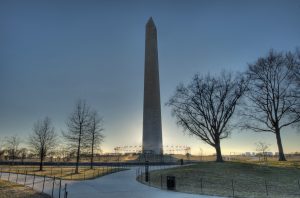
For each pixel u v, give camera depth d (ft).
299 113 157.48
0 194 72.43
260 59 172.76
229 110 158.51
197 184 95.66
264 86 171.73
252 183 98.84
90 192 75.77
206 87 163.84
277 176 112.68
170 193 75.15
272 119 170.50
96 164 187.73
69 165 195.52
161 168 144.66
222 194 77.71
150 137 190.60
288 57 164.55
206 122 161.17
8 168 174.50
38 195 71.67
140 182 97.71
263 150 209.26
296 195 81.92
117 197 68.23
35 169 165.37
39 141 181.57
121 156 219.20
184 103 166.40
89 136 155.63
